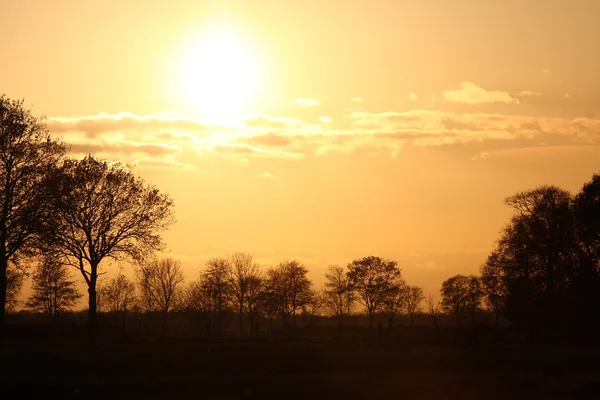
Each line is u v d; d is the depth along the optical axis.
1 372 43.31
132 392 38.56
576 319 84.62
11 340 67.44
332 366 49.38
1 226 65.69
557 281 87.38
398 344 70.25
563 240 86.88
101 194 74.94
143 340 71.94
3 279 66.81
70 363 46.50
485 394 38.59
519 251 89.38
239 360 49.84
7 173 66.94
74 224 72.56
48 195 68.06
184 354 52.16
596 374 47.03
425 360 52.25
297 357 51.97
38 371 44.16
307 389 39.44
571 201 90.81
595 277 83.94
